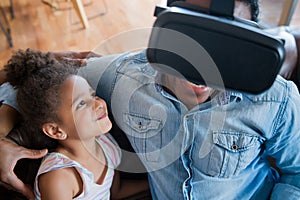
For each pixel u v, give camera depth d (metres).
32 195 0.73
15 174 0.74
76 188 0.78
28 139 0.80
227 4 0.42
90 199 0.81
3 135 0.77
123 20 2.41
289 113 0.67
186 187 0.78
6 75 0.80
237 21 0.43
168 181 0.80
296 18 2.12
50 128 0.76
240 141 0.71
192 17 0.40
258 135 0.71
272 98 0.66
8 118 0.79
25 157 0.72
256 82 0.42
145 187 0.93
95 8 2.53
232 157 0.72
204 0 0.46
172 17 0.40
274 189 0.80
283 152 0.74
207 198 0.78
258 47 0.39
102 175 0.84
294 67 0.92
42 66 0.75
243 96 0.66
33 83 0.73
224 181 0.76
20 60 0.75
